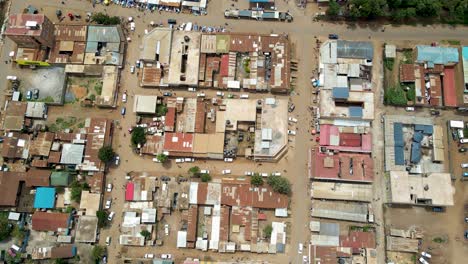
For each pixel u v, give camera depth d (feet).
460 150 324.39
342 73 333.62
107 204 322.75
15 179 322.96
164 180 327.26
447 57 332.39
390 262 309.22
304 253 313.12
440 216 315.58
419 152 321.73
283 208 316.40
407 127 330.34
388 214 317.22
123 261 314.76
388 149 322.55
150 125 336.70
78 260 315.37
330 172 317.83
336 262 305.32
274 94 339.57
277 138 326.85
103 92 338.75
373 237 309.42
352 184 318.04
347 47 337.52
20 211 321.52
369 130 328.49
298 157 329.11
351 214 313.73
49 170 327.26
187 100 337.93
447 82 333.83
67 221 315.78
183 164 331.36
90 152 326.24
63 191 325.83
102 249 313.94
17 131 333.01
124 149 334.65
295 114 335.67
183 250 317.01
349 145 326.65
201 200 319.27
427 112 333.42
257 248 311.88
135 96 336.08
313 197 318.86
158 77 339.98
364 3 336.08
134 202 322.75
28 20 325.01
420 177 312.29
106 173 330.54
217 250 313.73
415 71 334.65
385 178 321.52
